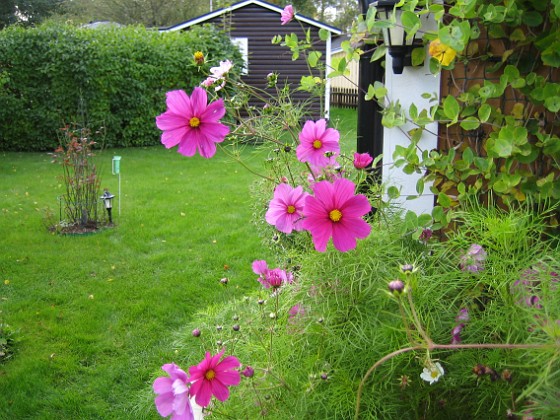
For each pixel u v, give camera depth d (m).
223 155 10.12
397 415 1.49
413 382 1.49
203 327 2.47
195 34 11.92
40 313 3.69
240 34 14.79
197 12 22.47
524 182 2.00
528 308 1.32
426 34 1.95
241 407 1.64
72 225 5.62
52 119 10.55
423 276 1.53
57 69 10.42
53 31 10.46
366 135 2.69
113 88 10.83
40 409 2.73
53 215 5.99
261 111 2.41
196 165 9.22
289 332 1.65
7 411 2.70
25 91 10.46
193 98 1.44
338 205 1.38
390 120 2.09
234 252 4.83
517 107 2.03
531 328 1.32
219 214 6.13
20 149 10.79
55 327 3.50
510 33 1.98
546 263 1.34
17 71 10.38
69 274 4.39
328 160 1.84
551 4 1.91
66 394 2.84
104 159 9.77
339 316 1.53
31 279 4.28
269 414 1.55
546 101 1.88
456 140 2.22
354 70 17.59
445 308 1.50
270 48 14.78
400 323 1.45
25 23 25.95
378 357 1.46
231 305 2.49
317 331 1.52
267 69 14.89
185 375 1.32
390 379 1.45
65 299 3.93
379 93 2.16
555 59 1.89
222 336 2.17
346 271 1.54
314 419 1.48
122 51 10.75
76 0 23.81
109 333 3.47
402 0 1.93
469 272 1.53
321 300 1.55
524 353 1.27
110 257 4.78
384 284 1.51
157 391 1.31
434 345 1.16
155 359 3.16
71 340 3.36
